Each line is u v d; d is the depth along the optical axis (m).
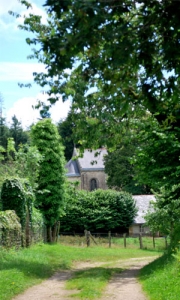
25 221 23.23
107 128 14.28
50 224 33.12
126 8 4.83
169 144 15.48
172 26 4.95
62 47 4.51
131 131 16.44
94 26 4.58
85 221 44.53
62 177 33.31
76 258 23.05
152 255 28.05
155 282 11.91
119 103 6.67
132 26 5.14
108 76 5.50
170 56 5.16
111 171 58.59
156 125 15.79
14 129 75.06
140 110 13.93
